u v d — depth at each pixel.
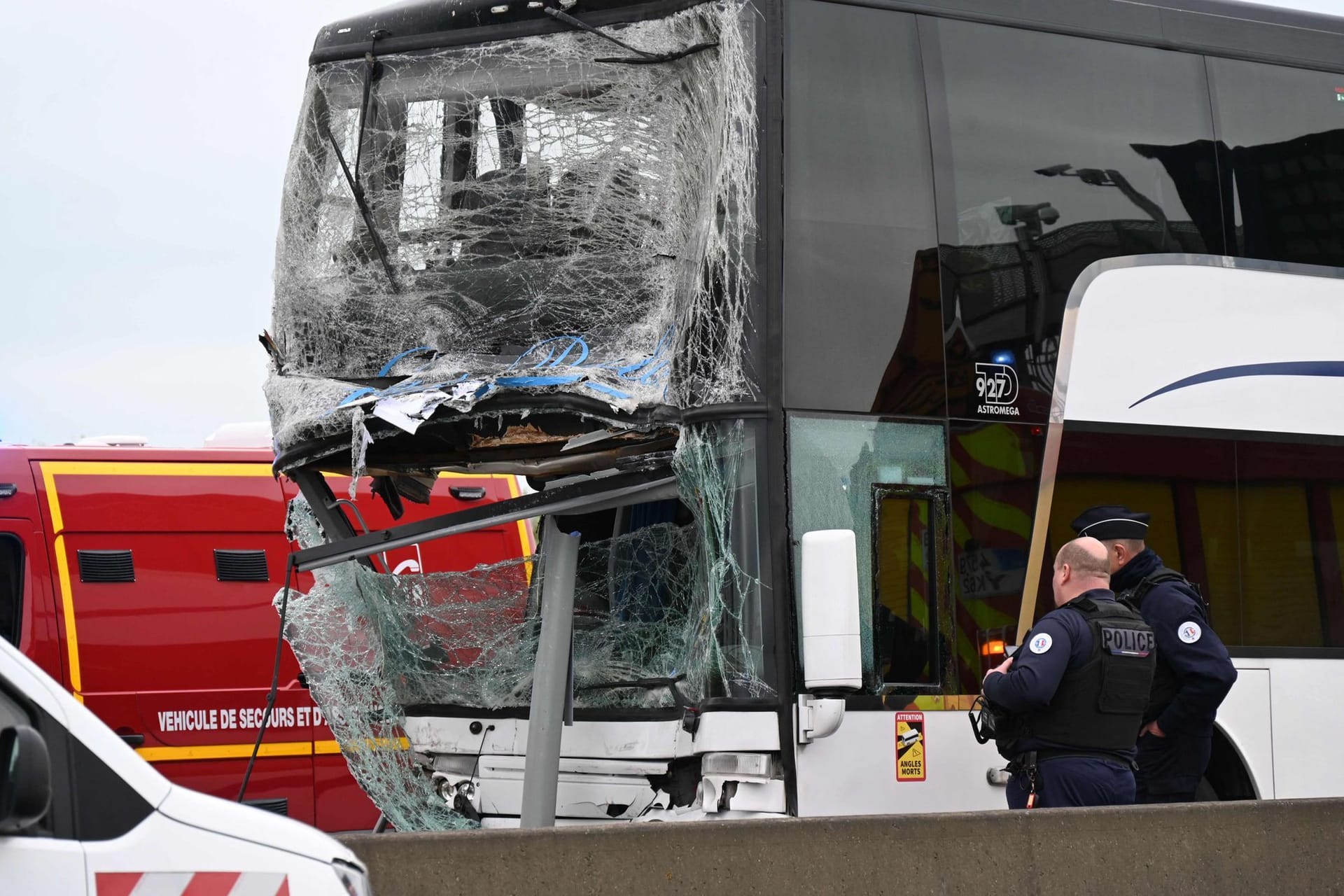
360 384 16.80
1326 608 18.91
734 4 16.72
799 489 15.95
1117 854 13.98
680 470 15.88
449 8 17.97
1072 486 17.52
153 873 8.33
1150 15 19.47
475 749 17.92
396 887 11.44
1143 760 16.31
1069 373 17.75
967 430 17.02
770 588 15.67
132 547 24.59
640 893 12.16
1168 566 17.97
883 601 16.25
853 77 17.20
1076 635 14.63
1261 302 19.20
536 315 16.86
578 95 17.31
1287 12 20.52
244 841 8.66
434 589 19.14
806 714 15.44
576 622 17.80
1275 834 14.73
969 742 16.48
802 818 12.91
